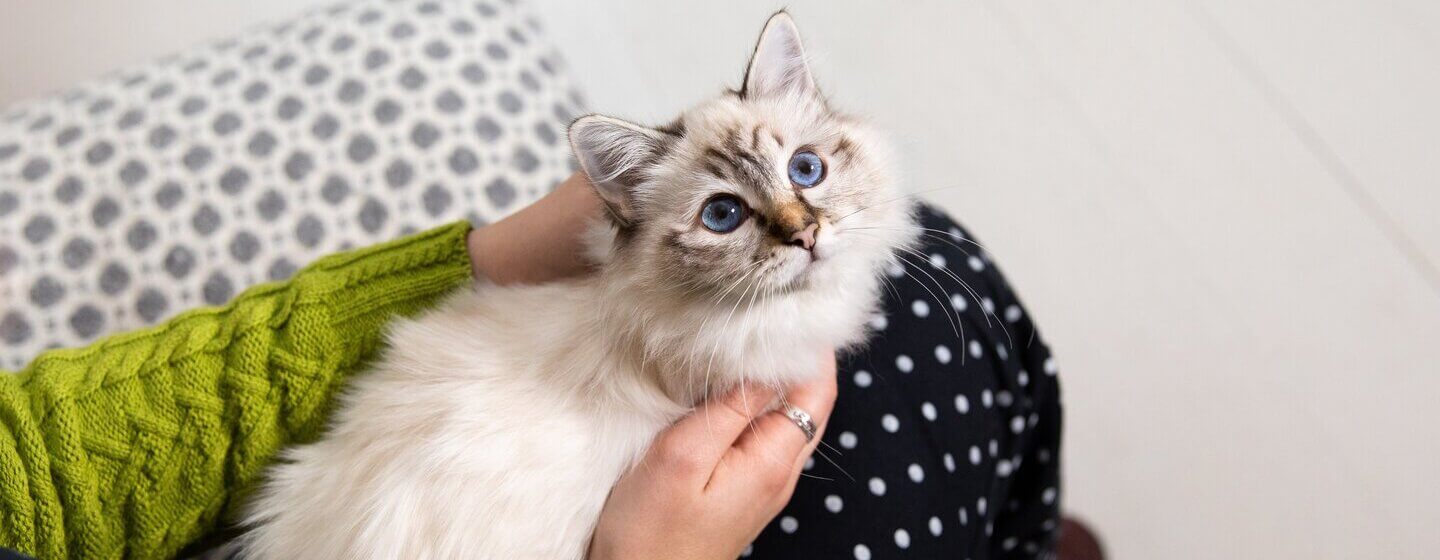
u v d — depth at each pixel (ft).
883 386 2.49
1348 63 4.25
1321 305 3.88
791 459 2.26
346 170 2.94
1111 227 4.05
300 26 3.19
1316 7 4.38
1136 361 3.87
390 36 3.10
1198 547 3.67
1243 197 4.06
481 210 2.96
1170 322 3.91
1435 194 4.00
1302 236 3.99
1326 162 4.09
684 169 2.32
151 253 2.84
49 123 2.97
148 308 2.81
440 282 2.45
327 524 2.23
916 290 2.57
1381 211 4.00
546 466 2.22
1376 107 4.16
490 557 2.18
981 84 4.29
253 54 3.12
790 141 2.32
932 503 2.44
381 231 2.91
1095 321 3.93
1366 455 3.70
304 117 2.99
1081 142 4.18
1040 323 3.93
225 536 2.38
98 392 2.19
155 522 2.20
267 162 2.93
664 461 2.20
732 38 4.44
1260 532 3.66
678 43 4.46
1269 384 3.80
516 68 3.14
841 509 2.40
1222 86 4.25
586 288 2.37
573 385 2.27
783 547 2.39
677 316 2.28
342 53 3.08
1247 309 3.90
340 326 2.32
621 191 2.32
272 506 2.26
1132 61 4.32
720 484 2.19
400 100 3.01
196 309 2.36
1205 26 4.38
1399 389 3.76
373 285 2.38
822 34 4.40
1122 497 3.75
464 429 2.22
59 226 2.83
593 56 4.44
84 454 2.15
